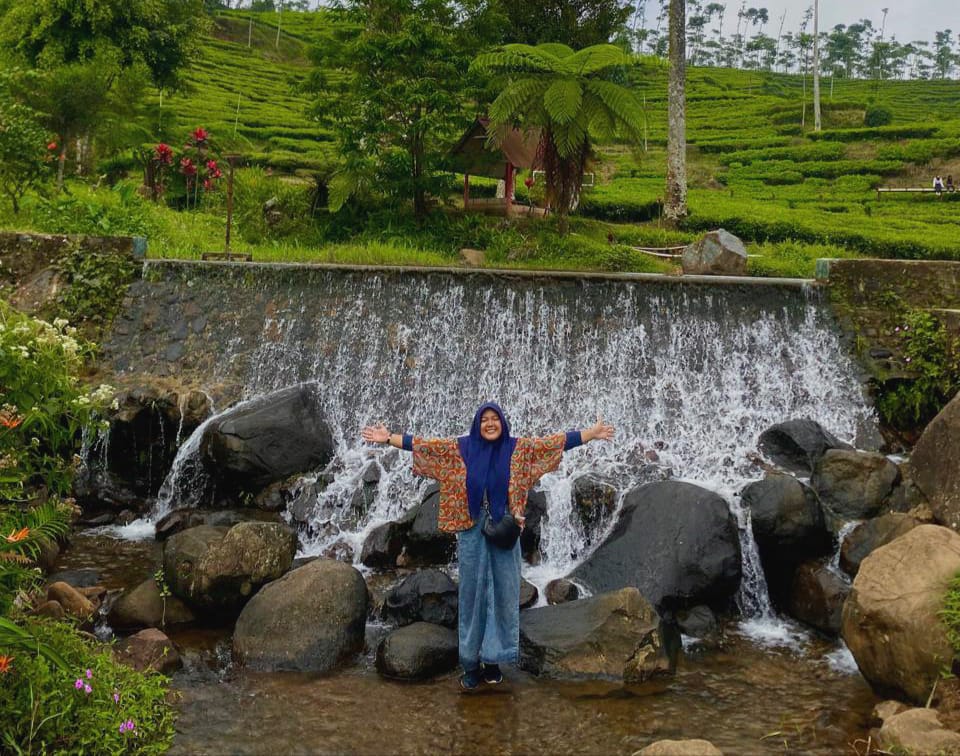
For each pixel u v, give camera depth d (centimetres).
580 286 823
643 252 1362
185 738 388
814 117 4375
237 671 460
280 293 876
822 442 672
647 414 762
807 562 562
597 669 454
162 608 518
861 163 3319
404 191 1369
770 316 804
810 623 532
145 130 1769
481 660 441
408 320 840
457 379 806
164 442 766
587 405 775
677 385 778
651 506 568
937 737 343
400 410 790
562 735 397
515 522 434
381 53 1337
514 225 1373
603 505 621
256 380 819
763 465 673
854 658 439
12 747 332
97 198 1348
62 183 1370
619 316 815
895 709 400
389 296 854
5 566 399
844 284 814
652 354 796
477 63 1244
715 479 663
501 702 429
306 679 452
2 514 418
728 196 2811
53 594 518
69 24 2042
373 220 1372
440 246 1276
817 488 610
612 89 1216
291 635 472
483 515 439
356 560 618
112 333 871
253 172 1664
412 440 441
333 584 494
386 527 622
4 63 2061
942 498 536
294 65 5697
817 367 779
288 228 1420
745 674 465
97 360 845
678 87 1744
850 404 753
